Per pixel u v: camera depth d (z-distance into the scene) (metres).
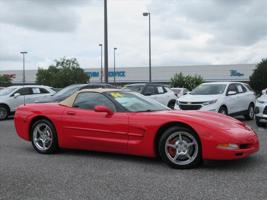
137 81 77.06
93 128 8.07
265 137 11.02
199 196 5.57
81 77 61.81
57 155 8.64
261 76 56.06
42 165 7.66
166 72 76.12
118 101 8.05
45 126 8.84
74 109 8.47
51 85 61.00
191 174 6.80
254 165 7.39
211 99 15.16
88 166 7.51
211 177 6.58
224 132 6.90
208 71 73.81
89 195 5.71
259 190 5.81
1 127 14.71
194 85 54.31
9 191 5.96
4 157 8.47
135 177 6.66
